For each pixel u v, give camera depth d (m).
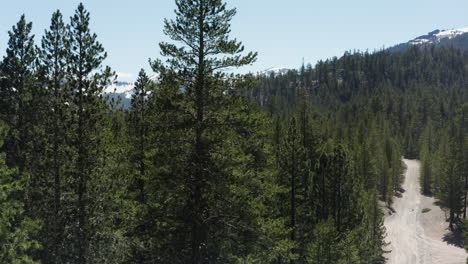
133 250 16.98
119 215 18.12
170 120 15.74
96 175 18.05
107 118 18.70
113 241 17.33
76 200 18.05
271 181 26.19
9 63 23.41
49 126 18.06
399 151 114.69
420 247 64.12
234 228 16.44
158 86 16.05
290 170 31.25
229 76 16.05
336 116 149.25
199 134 15.64
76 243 17.55
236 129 15.73
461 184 72.75
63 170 17.50
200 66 15.23
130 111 25.62
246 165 16.45
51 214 17.84
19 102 21.97
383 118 152.62
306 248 32.66
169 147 15.52
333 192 36.34
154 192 16.09
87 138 18.14
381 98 190.50
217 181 15.53
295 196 31.97
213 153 15.80
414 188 103.75
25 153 19.73
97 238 17.42
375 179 77.56
